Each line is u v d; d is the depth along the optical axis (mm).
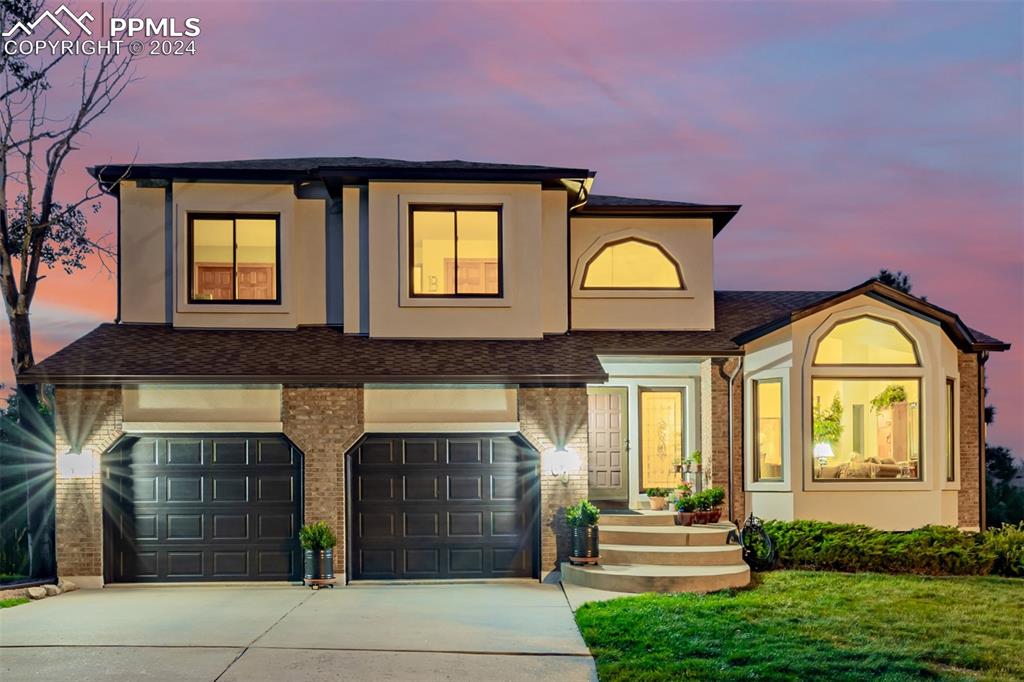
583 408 16297
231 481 16047
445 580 16172
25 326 20016
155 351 16453
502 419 16250
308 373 15734
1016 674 9883
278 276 17797
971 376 19016
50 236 22391
